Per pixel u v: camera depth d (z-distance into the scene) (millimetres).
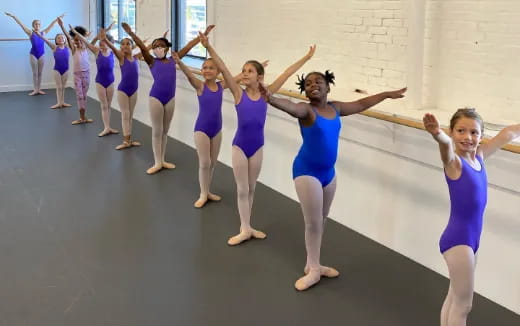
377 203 3818
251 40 5730
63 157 5918
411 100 3762
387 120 3561
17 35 10141
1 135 6840
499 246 3031
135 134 7031
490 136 3035
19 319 2826
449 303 2465
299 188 3070
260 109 3621
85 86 7555
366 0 4250
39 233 3914
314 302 3059
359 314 2941
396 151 3588
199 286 3209
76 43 7449
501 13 3330
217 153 4461
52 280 3242
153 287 3186
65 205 4477
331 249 3742
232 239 3793
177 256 3590
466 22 3553
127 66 6035
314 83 2889
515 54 3283
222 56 6273
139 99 7844
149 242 3795
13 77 10297
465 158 2324
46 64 10594
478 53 3502
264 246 3764
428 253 3477
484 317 2938
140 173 5387
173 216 4285
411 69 3719
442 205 3334
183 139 6672
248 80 3586
